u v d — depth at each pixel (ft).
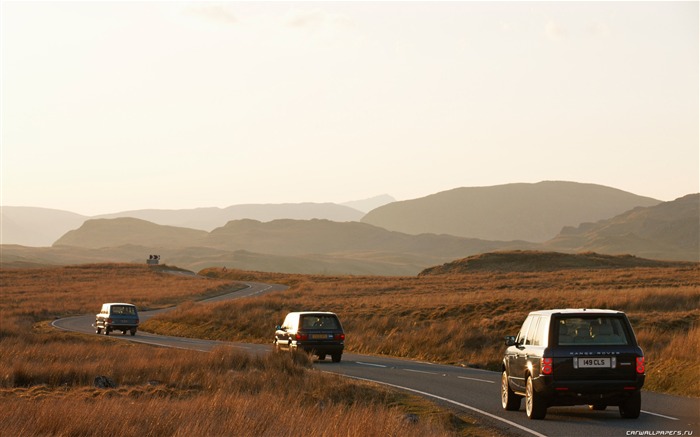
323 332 147.13
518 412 81.46
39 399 84.58
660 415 77.25
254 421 62.90
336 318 149.79
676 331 146.00
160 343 199.82
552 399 72.79
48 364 114.73
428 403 88.33
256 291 558.97
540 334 74.90
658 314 163.84
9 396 87.15
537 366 72.95
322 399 88.63
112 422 62.54
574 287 339.57
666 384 102.78
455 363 148.25
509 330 167.53
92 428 61.05
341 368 134.92
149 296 508.12
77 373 103.40
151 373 107.04
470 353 155.84
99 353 138.92
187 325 271.69
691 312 163.73
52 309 404.36
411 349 170.09
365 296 357.20
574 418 76.23
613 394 71.56
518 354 79.10
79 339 197.98
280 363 117.70
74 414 63.41
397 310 229.04
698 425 70.69
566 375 71.26
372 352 180.04
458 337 163.73
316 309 258.16
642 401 88.53
